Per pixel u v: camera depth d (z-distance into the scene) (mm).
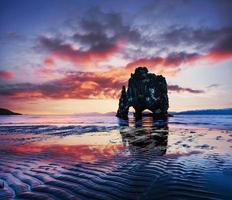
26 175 6848
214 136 18406
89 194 5105
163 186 5715
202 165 8047
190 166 7906
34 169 7688
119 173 7086
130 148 12586
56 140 16703
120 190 5422
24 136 19859
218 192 5230
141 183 6000
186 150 11453
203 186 5680
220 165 8023
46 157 10023
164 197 4949
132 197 4957
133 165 8227
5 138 18203
